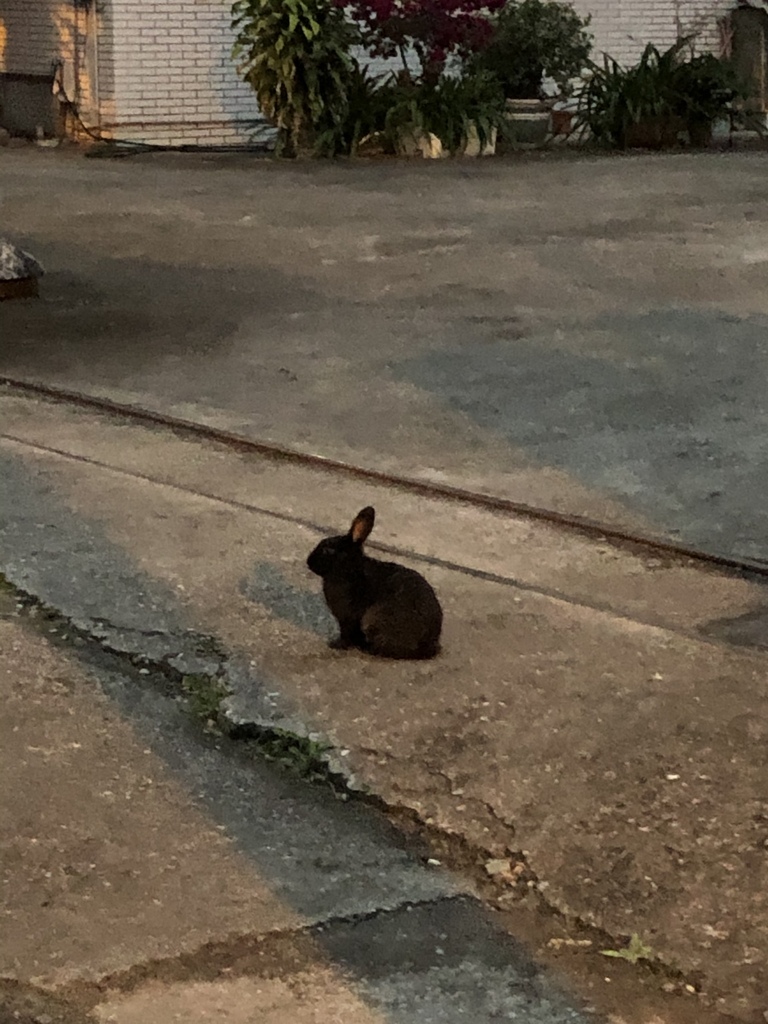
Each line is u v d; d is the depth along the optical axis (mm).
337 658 5039
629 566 5684
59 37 19031
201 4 18516
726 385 7520
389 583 5000
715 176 15562
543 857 4285
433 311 9125
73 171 16156
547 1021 3883
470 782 4516
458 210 13266
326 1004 3906
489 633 5176
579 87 20062
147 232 12031
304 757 4613
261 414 7109
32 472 6387
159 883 4199
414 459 6578
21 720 4762
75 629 5203
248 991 3932
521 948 4055
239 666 4996
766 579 5586
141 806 4441
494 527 5949
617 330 8578
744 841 4328
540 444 6750
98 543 5742
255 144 18828
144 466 6477
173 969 3980
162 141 18734
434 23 17000
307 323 8805
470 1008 3906
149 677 4980
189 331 8602
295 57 16766
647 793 4480
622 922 4113
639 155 17672
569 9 18906
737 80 18500
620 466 6516
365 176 15672
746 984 3967
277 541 5770
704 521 6016
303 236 11844
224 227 12273
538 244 11500
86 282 10070
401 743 4660
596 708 4809
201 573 5531
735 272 10359
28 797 4461
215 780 4547
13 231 12117
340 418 7066
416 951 4039
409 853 4316
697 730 4719
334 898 4172
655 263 10703
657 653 5074
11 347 8219
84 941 4043
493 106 17766
